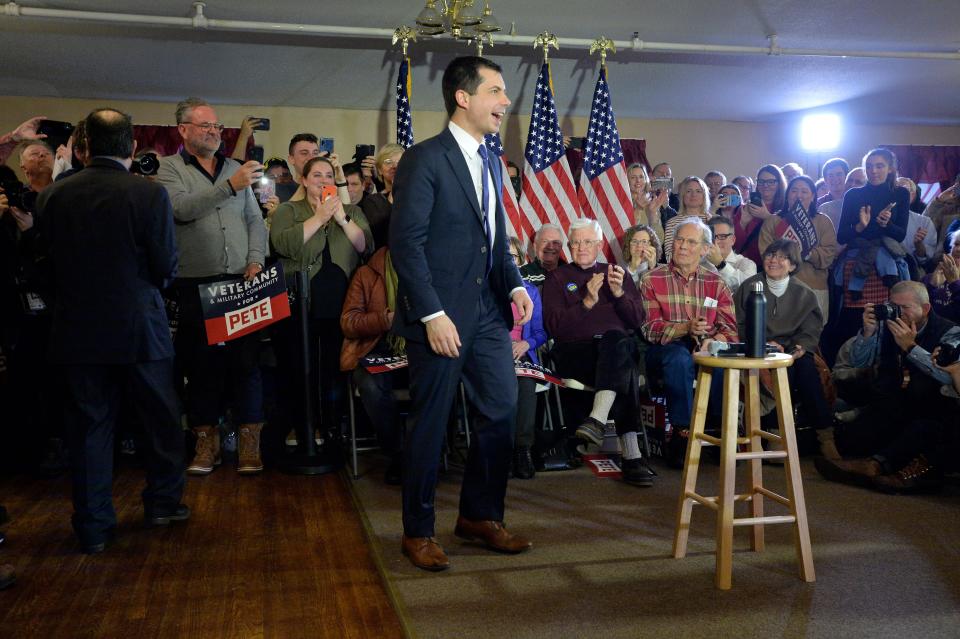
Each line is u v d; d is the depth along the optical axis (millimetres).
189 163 3539
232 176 3404
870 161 4789
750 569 2453
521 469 3576
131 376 2662
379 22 5324
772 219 5145
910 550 2607
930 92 7605
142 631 2070
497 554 2602
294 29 5215
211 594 2301
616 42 5785
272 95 7297
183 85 6930
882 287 4707
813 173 9062
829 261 4988
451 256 2387
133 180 2609
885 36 5836
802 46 6023
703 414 2533
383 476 3605
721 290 3920
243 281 3494
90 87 6980
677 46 5820
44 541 2754
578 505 3160
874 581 2352
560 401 3916
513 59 6258
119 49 5867
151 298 2652
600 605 2197
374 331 3549
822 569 2447
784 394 2369
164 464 2834
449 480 3545
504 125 7961
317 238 3793
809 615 2125
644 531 2830
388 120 7953
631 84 7125
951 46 6121
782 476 3562
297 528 2885
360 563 2541
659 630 2045
